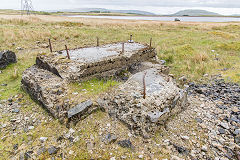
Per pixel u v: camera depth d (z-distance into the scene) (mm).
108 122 4199
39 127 4266
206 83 7461
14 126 4324
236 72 8164
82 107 4262
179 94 4918
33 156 3445
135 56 7578
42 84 5102
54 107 4531
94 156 3412
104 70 6465
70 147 3635
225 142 3896
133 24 31047
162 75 5824
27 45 12047
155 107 4180
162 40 16641
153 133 3963
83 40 14852
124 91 4773
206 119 4715
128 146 3613
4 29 15203
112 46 8695
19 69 7910
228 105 5504
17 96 5699
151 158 3396
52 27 19922
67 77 5445
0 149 3654
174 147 3693
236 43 13438
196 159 3438
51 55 6691
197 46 13742
